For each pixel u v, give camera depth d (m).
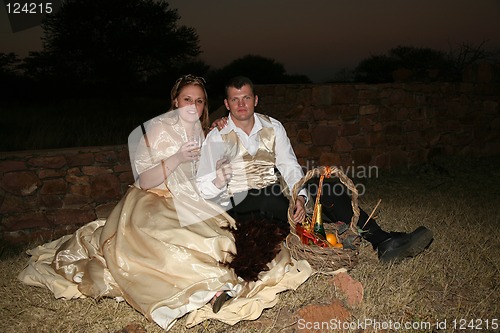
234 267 3.41
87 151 6.07
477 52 14.73
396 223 5.21
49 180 5.86
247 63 23.58
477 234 4.80
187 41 23.30
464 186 7.27
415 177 7.95
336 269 3.74
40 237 5.79
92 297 3.54
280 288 3.54
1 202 5.63
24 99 20.48
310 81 23.03
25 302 3.64
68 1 21.67
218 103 15.20
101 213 6.16
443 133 8.84
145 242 3.41
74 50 22.09
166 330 3.21
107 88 22.64
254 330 3.29
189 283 3.28
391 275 3.94
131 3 22.30
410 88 8.48
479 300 3.68
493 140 9.10
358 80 18.95
